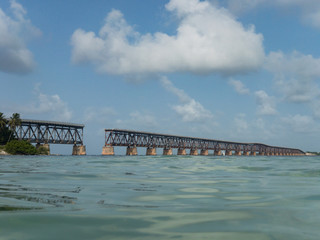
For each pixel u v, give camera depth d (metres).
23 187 11.87
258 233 5.67
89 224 6.19
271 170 24.12
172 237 5.45
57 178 15.86
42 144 162.75
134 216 6.91
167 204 8.45
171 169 25.70
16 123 147.12
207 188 12.07
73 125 176.12
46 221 6.36
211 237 5.45
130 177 17.11
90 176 17.27
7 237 5.34
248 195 10.16
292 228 5.99
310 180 15.52
